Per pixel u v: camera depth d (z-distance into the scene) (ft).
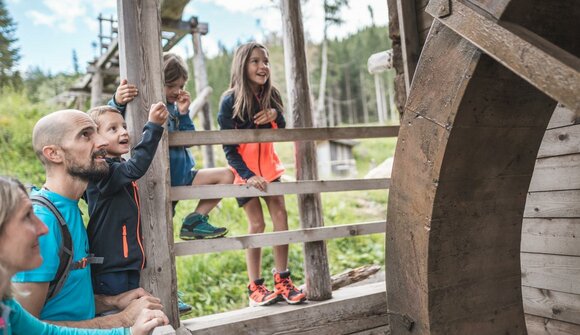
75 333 4.89
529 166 7.25
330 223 30.01
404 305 7.45
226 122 9.75
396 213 7.38
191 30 24.61
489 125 6.44
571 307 9.20
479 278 7.36
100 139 6.41
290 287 9.47
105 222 6.95
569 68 4.68
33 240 4.12
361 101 169.48
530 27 5.83
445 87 6.31
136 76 7.86
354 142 72.59
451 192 6.71
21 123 37.22
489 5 5.64
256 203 10.30
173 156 8.95
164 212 7.98
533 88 6.38
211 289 18.95
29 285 5.49
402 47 10.08
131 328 5.39
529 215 10.00
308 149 10.16
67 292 6.09
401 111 10.37
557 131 9.32
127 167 6.82
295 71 10.49
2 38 85.76
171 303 7.93
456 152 6.45
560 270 9.39
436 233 6.81
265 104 9.96
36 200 5.93
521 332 7.84
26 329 4.49
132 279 7.25
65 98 45.70
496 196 7.16
